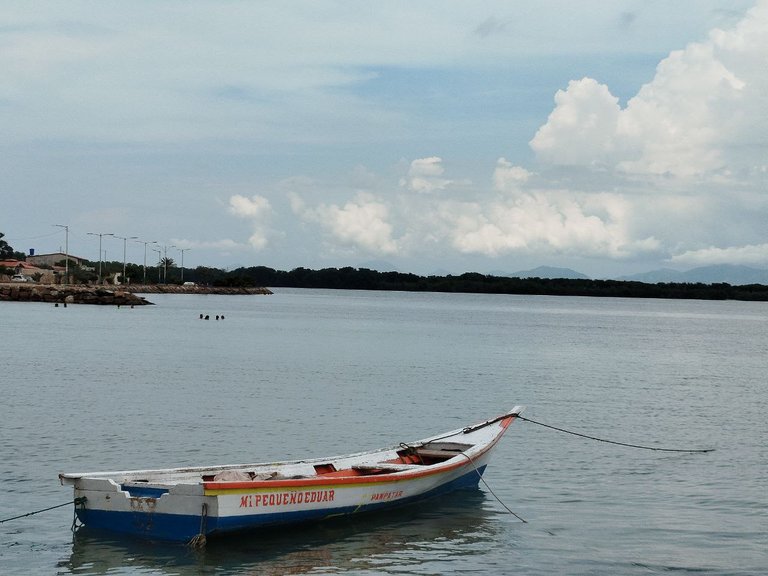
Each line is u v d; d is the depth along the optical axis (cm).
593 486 2622
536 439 3378
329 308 19412
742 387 5419
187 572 1844
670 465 2936
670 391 5134
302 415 3812
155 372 5372
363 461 2433
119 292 17650
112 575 1825
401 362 6575
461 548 2028
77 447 2988
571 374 6009
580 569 1911
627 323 15875
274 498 1991
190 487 1902
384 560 1944
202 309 16425
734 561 1967
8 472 2608
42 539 2020
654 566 1931
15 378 4900
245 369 5703
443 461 2489
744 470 2877
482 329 11975
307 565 1900
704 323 17012
